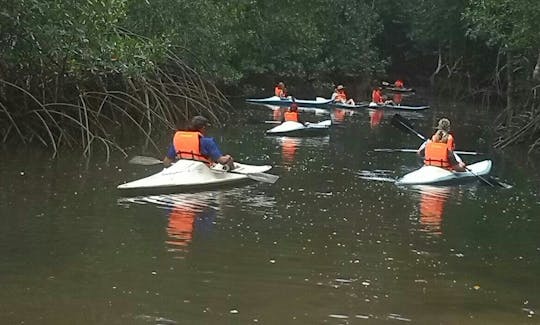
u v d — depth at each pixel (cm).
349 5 4556
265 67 3678
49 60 1606
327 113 2958
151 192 1168
